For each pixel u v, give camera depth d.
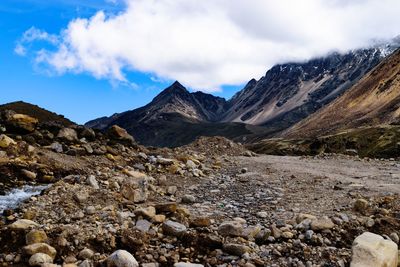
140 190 17.89
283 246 12.66
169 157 28.95
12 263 11.83
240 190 20.50
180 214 14.96
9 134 25.83
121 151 28.09
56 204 15.96
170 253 12.38
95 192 17.56
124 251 11.73
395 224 13.98
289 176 23.84
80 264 11.53
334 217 14.41
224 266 11.64
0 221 14.27
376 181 21.56
